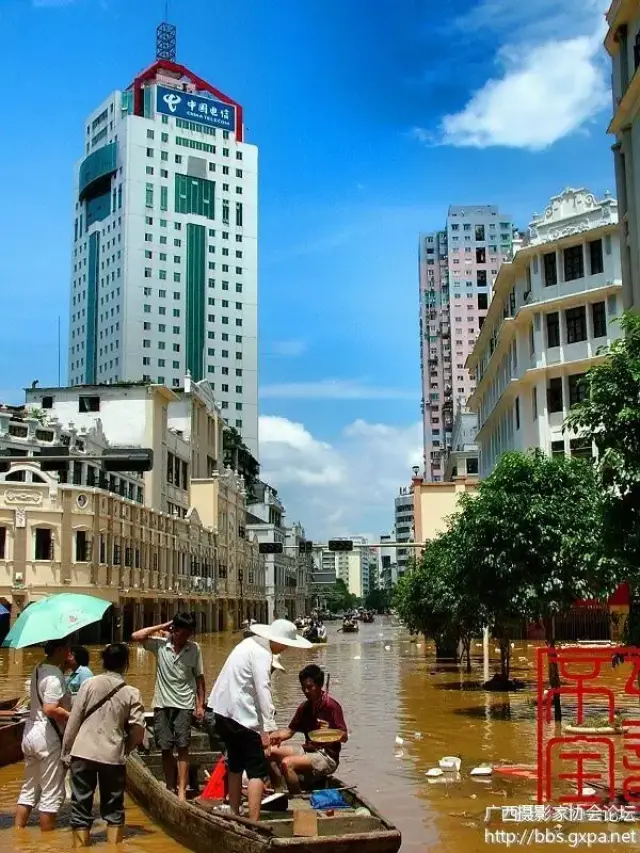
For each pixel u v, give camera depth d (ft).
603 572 49.67
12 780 40.63
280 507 403.13
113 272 450.71
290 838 24.12
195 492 245.65
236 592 269.03
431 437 503.20
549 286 143.43
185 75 483.51
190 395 249.34
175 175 459.73
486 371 180.14
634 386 34.50
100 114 477.77
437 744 48.85
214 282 469.57
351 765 42.86
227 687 29.01
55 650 31.42
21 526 147.64
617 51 100.48
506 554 58.39
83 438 176.04
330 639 221.46
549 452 138.51
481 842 28.58
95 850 28.04
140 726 29.50
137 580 177.99
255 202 488.44
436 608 104.83
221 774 33.53
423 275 520.83
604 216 136.67
